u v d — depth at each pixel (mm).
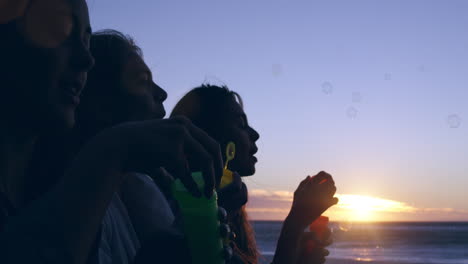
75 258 334
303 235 1192
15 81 424
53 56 433
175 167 400
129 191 830
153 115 1008
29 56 426
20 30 424
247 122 1658
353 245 42375
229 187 845
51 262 325
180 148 400
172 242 600
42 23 433
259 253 1629
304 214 1165
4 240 329
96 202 357
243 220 1571
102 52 967
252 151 1634
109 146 379
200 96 1666
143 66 1000
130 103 962
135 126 397
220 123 1593
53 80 437
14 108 434
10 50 422
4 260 321
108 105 947
